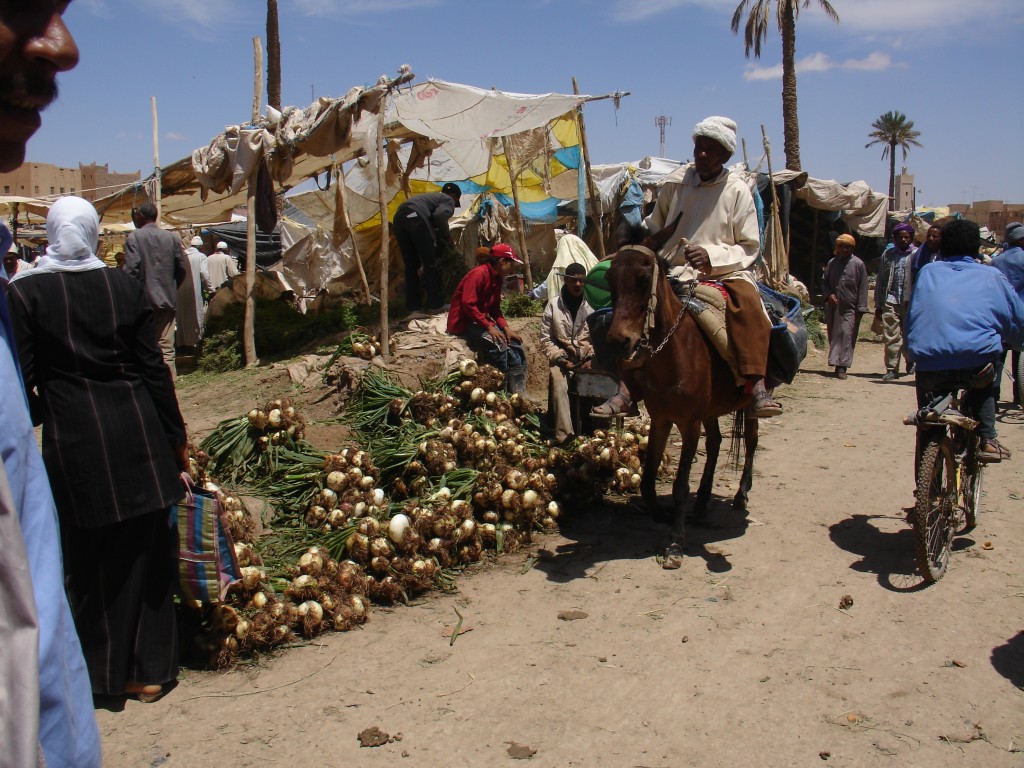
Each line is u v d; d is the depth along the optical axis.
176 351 11.87
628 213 15.20
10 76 1.19
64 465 3.55
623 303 4.64
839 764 3.24
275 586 4.63
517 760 3.32
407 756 3.36
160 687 3.85
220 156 10.21
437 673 4.02
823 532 5.82
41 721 1.22
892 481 6.98
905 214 30.02
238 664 4.17
